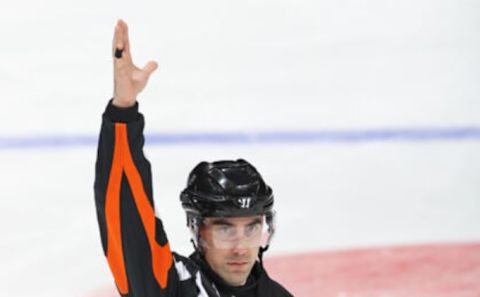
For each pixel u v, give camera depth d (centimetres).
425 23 2731
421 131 2416
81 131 2278
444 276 1805
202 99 2444
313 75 2573
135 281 855
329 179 2197
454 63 2639
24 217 1942
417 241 1958
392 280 1777
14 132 2248
